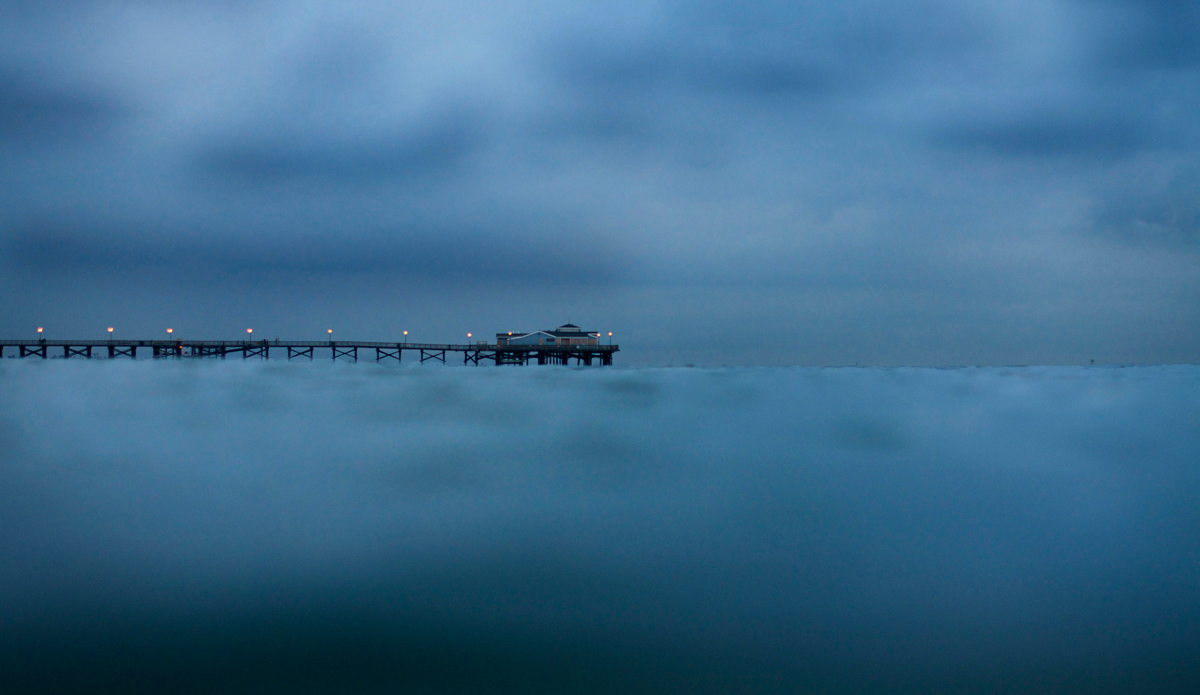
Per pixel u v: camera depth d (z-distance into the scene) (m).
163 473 11.42
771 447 14.60
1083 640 5.86
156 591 6.72
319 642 5.83
